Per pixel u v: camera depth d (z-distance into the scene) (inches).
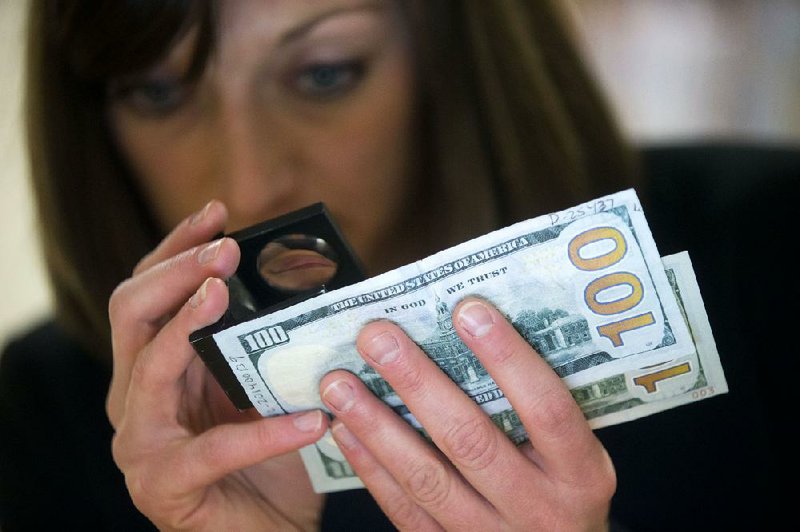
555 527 33.9
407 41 48.7
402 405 35.0
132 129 48.8
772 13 165.3
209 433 35.0
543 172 55.9
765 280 56.6
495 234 30.8
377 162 49.7
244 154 46.4
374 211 51.5
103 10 41.0
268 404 35.5
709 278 57.7
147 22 41.2
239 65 44.4
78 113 51.0
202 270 32.7
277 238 36.2
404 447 33.3
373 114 47.9
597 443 33.7
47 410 63.2
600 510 34.6
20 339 66.4
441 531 36.8
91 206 54.1
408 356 31.0
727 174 60.4
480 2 52.4
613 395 36.1
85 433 62.1
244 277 37.6
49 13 46.8
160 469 36.1
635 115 141.4
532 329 33.1
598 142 59.8
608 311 32.6
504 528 34.6
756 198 58.1
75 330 59.7
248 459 34.6
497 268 31.5
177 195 50.6
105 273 55.7
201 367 39.8
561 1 58.5
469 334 30.4
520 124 54.9
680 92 147.4
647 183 62.6
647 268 31.7
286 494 41.7
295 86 45.8
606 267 31.5
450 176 54.3
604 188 60.1
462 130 53.7
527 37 55.5
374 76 47.1
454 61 52.5
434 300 31.8
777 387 55.5
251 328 32.4
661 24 167.9
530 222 30.6
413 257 56.6
